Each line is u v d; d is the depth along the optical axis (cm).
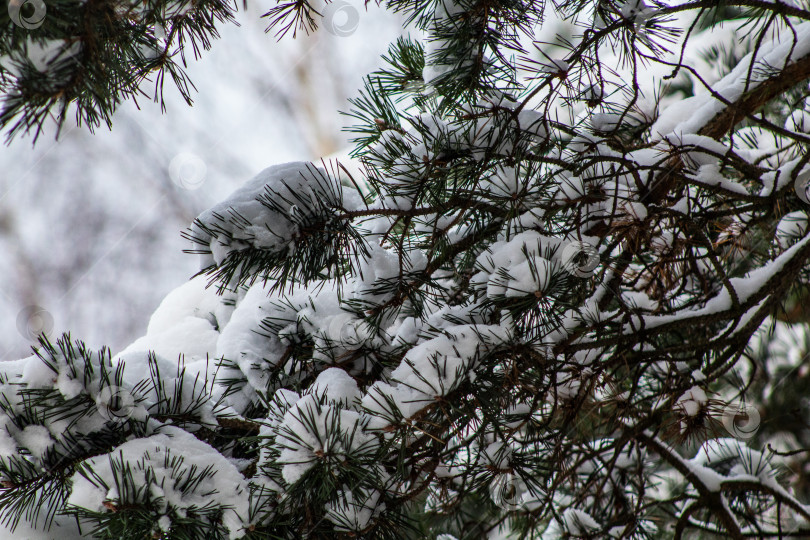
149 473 281
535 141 299
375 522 287
